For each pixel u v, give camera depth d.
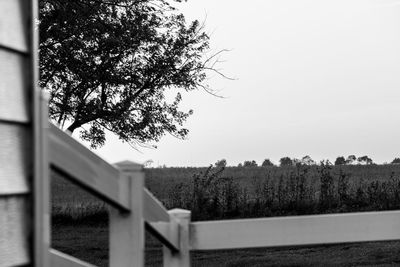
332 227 4.12
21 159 2.25
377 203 20.19
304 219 4.12
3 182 2.13
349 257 12.81
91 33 23.75
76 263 3.39
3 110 2.17
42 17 22.84
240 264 12.41
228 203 20.91
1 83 2.18
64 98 25.09
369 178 25.33
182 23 25.94
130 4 24.77
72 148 2.76
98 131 26.36
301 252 13.72
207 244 4.14
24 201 2.26
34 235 2.26
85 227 20.27
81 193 25.08
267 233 4.12
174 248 4.06
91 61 24.58
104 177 3.00
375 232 4.12
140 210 3.25
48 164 2.41
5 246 2.12
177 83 25.45
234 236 4.14
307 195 20.78
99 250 15.29
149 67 25.55
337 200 20.56
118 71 25.20
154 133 26.66
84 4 21.92
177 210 4.16
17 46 2.27
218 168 22.22
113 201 3.08
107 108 25.53
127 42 24.41
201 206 21.06
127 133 26.20
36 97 2.33
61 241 16.94
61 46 23.81
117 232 3.25
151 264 12.91
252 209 20.75
